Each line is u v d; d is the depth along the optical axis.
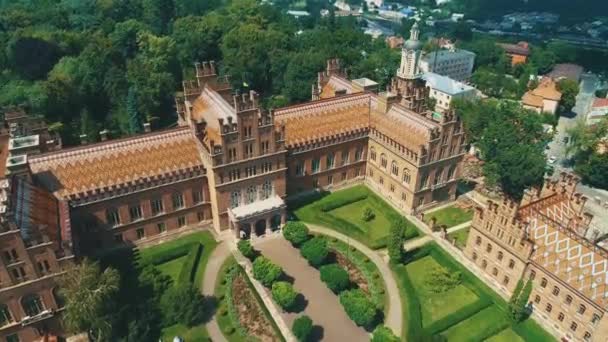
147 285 87.94
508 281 88.00
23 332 73.06
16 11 198.88
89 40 175.25
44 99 138.38
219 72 188.12
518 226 82.62
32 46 158.88
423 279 93.62
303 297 88.50
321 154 117.94
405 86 136.62
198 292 83.00
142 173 93.94
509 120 133.50
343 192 123.56
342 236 105.44
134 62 168.25
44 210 78.50
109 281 73.19
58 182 87.25
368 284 91.69
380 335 73.06
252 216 100.75
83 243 92.50
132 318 78.94
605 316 70.94
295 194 120.00
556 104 199.38
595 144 135.88
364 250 101.44
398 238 93.38
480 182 132.25
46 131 104.12
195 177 99.00
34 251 68.62
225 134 93.31
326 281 87.62
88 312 68.81
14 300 69.88
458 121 108.44
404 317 84.12
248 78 186.75
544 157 121.44
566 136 176.50
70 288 69.06
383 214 115.06
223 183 98.62
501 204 86.00
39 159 87.56
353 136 120.38
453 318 82.81
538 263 81.25
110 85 154.88
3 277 67.31
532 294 84.31
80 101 150.50
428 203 116.00
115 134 149.75
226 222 104.44
